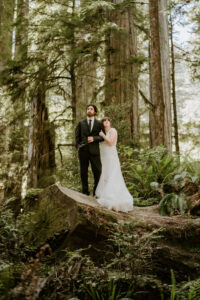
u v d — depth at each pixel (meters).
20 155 12.19
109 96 10.94
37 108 11.27
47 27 10.34
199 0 9.16
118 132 9.30
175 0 9.12
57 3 11.62
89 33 11.12
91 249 3.98
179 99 25.77
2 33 13.11
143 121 19.03
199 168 6.73
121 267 3.56
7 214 3.66
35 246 3.95
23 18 10.56
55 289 2.84
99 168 5.56
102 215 4.12
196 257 4.09
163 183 6.56
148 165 7.84
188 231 4.43
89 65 12.12
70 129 11.25
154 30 9.59
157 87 9.45
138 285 3.12
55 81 11.23
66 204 4.25
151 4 9.71
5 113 11.57
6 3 13.20
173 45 15.99
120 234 3.70
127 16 11.53
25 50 10.58
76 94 11.70
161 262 3.92
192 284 3.20
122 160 9.09
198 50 14.47
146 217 4.77
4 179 11.40
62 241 4.01
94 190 5.64
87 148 5.58
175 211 5.41
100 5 10.12
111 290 3.12
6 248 3.29
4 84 10.37
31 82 10.76
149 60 10.76
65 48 11.80
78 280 3.03
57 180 9.77
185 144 17.78
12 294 2.54
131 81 11.04
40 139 11.09
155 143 9.32
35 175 10.91
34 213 4.32
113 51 10.98
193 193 5.79
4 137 11.45
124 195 5.08
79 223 3.88
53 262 3.84
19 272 3.04
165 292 3.16
